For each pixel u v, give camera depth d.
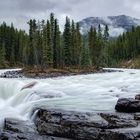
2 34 134.75
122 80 47.12
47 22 98.25
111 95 28.91
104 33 121.12
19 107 25.02
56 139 16.78
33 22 110.38
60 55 105.00
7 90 36.06
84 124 17.11
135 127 16.42
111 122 17.34
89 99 26.91
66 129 17.22
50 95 28.69
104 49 121.25
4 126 19.77
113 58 170.12
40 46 105.25
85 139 16.44
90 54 116.19
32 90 30.50
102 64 121.44
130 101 20.00
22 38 140.75
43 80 49.22
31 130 18.33
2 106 28.03
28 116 22.25
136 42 169.00
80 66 104.25
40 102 25.52
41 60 101.81
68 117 18.28
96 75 66.00
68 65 102.00
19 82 37.44
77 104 24.02
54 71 74.38
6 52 133.38
